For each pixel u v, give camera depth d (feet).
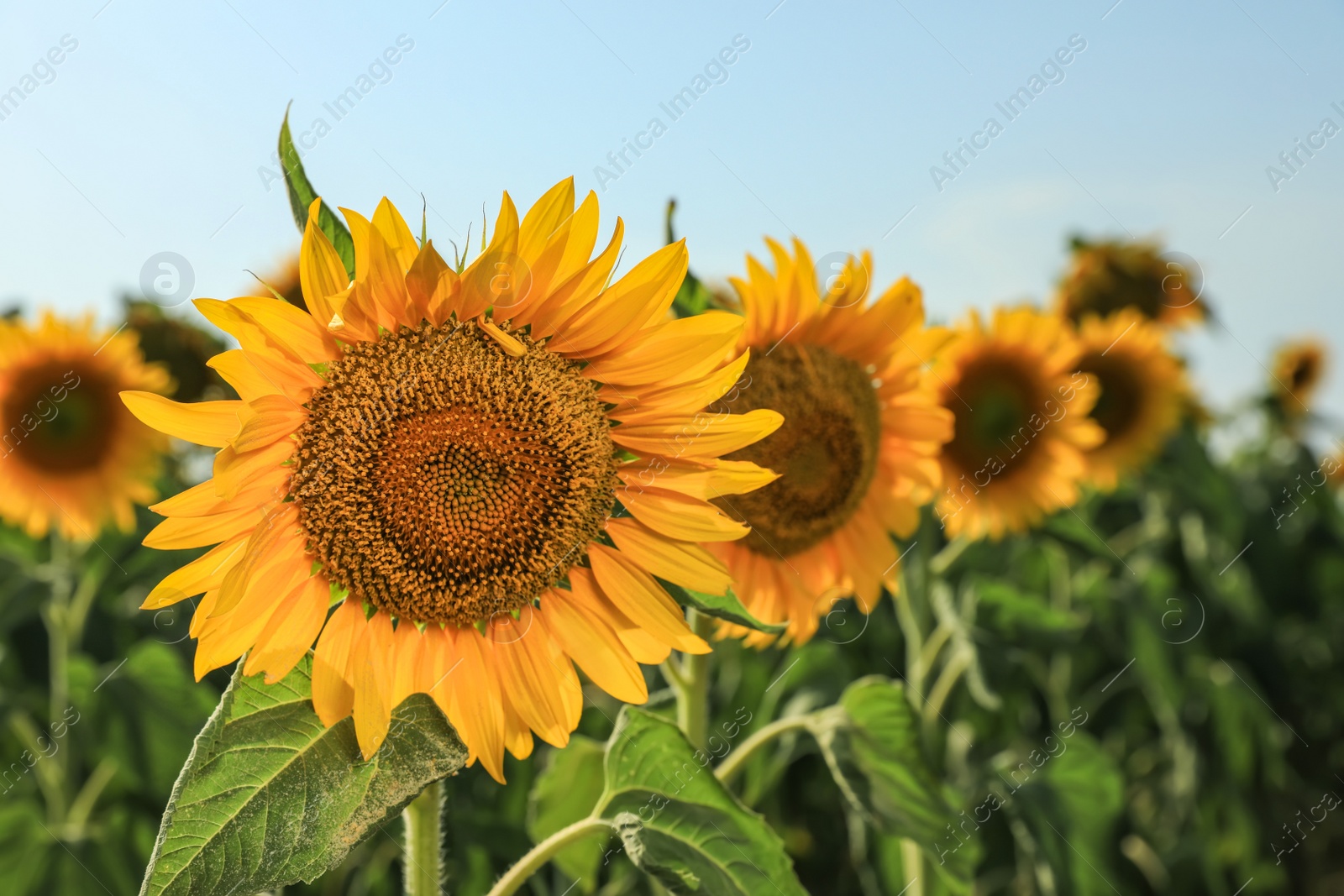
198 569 2.00
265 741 1.94
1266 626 5.37
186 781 1.89
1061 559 4.76
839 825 4.25
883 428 2.74
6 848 3.37
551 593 2.17
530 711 2.14
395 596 2.09
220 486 1.94
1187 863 4.60
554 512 2.13
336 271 1.97
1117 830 3.61
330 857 1.89
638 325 2.11
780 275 2.56
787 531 2.62
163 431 1.96
